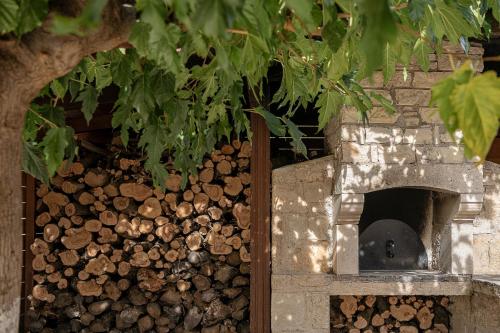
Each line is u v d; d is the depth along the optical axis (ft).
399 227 15.43
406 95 13.94
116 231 14.97
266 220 14.35
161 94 6.40
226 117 9.33
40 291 14.89
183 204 14.99
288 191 14.37
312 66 7.36
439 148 13.89
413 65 13.94
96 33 4.16
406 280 13.96
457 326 14.71
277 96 8.42
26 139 7.52
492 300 12.72
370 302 15.01
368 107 8.79
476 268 14.51
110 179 15.08
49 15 3.92
